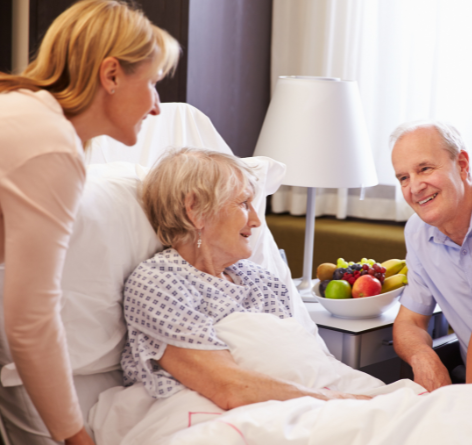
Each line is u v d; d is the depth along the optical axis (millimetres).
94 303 1235
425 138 1629
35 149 829
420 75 2824
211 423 997
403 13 2832
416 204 1659
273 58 3068
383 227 2936
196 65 2561
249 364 1243
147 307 1227
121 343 1309
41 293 860
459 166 1648
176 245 1369
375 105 2945
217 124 2766
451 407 1006
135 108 994
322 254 2916
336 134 2012
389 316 1905
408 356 1635
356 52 2949
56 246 856
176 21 2475
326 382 1277
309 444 971
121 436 1189
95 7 950
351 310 1816
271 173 1827
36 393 910
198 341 1193
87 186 1291
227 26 2742
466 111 2752
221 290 1360
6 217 841
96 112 977
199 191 1305
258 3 2943
